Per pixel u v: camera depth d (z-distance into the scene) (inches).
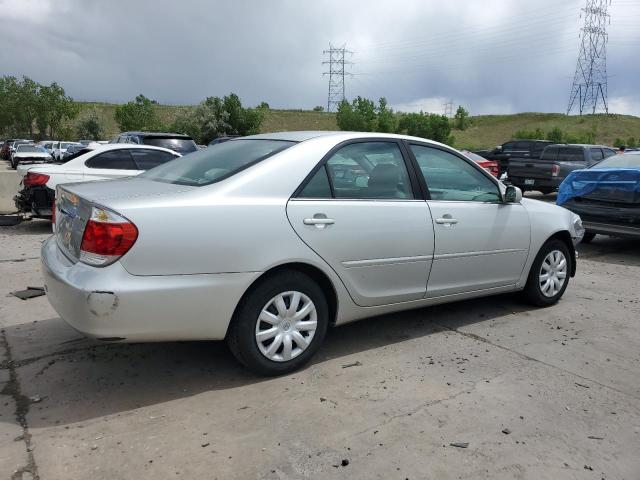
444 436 118.8
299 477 103.9
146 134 544.4
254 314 138.6
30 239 338.6
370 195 159.5
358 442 115.8
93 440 114.9
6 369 148.6
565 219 217.3
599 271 289.3
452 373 151.3
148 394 135.9
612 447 116.6
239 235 132.6
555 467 109.0
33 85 2561.5
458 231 177.6
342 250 150.0
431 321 195.9
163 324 126.2
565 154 637.9
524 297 214.8
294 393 137.4
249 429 120.2
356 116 2519.7
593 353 168.7
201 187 136.9
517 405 133.5
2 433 116.8
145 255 122.3
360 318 162.2
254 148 157.5
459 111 4079.7
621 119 4077.3
